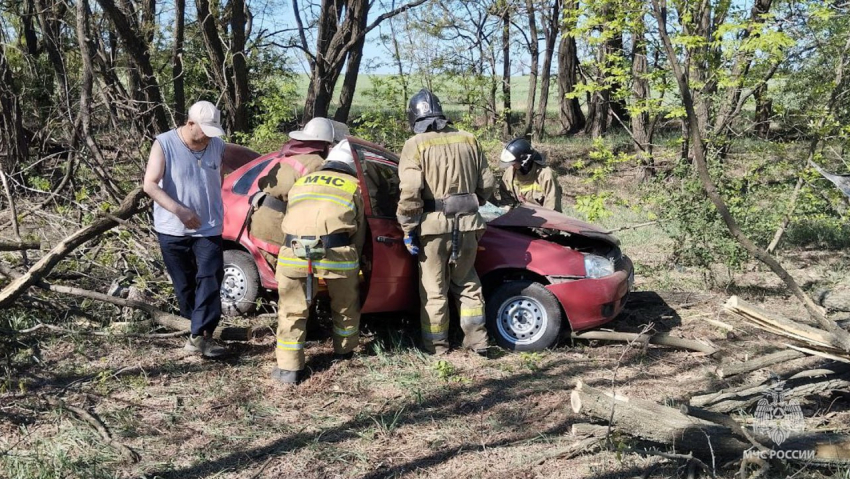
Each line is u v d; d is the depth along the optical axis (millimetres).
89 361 5473
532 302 6074
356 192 5426
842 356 4449
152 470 4074
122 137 7375
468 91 16672
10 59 11391
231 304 6496
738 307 4590
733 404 4629
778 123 10125
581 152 19297
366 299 5805
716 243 7895
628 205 9047
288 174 5879
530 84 19109
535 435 4621
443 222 5664
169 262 5449
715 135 8906
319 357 5766
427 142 5648
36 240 6594
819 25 9422
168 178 5219
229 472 4113
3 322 5730
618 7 8695
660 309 7340
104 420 4613
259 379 5340
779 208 8930
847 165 9070
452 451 4406
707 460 4121
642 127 14016
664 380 5578
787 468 4012
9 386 4926
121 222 5609
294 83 15648
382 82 14633
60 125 8391
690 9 8617
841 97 9148
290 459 4262
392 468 4195
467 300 5867
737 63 9117
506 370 5656
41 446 4254
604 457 4305
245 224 6406
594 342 6301
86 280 6824
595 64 9781
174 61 13469
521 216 6465
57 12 9898
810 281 8469
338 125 6465
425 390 5238
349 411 4906
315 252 5176
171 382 5219
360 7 13414
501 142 15445
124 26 10438
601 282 6109
